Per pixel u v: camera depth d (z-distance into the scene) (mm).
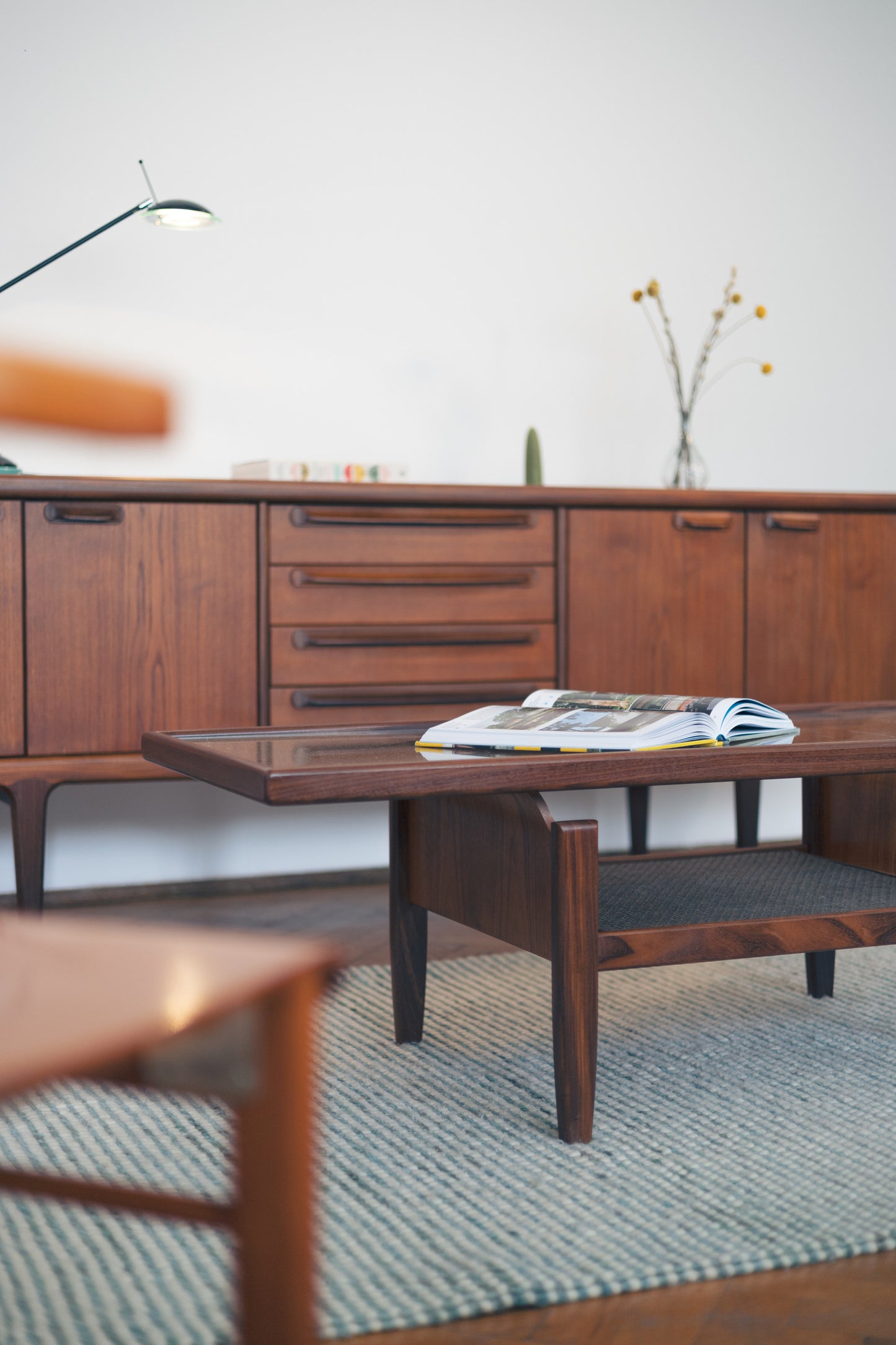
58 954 649
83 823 2742
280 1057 619
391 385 2945
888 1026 1852
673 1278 1112
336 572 2400
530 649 2533
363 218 2906
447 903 1632
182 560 2299
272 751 1484
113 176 2703
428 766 1295
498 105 3006
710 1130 1453
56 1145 1395
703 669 2656
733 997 2004
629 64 3113
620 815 3170
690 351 3199
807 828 1910
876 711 2008
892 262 3377
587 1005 1382
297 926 2516
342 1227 1199
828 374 3324
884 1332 1042
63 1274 1094
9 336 2643
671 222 3166
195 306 2781
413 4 2922
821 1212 1240
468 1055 1722
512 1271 1115
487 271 3014
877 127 3350
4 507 2182
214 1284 1073
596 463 3123
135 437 2748
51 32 2646
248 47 2797
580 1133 1410
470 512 2477
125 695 2273
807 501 2711
